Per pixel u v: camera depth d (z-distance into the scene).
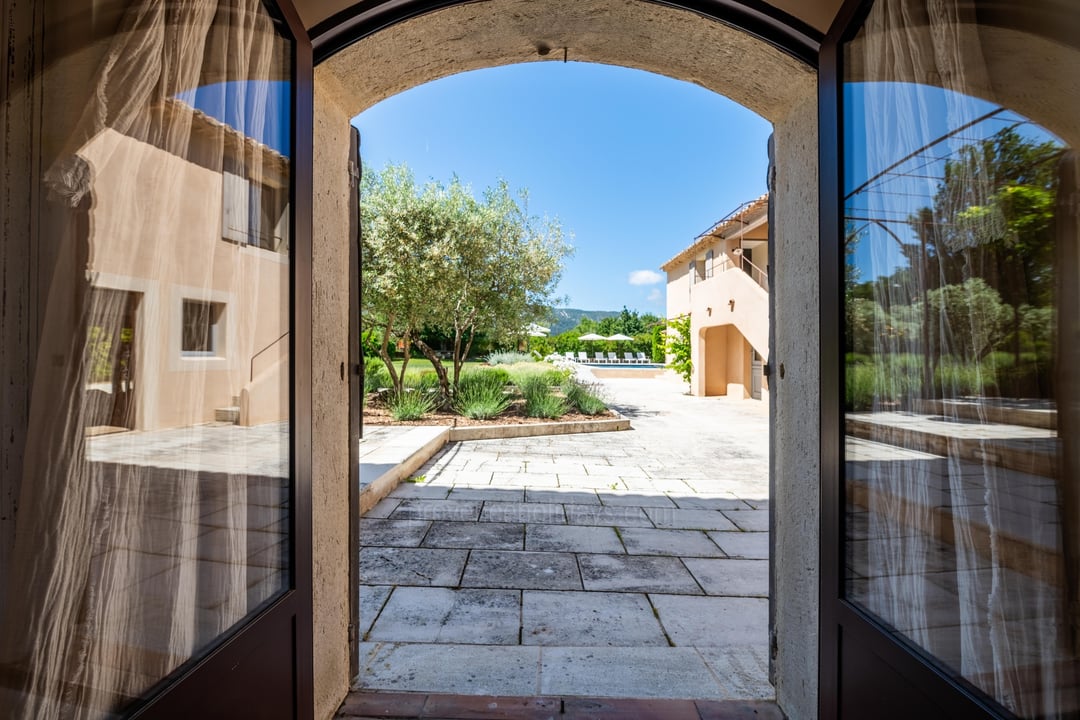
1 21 0.80
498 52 2.14
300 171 1.63
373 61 2.00
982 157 1.15
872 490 1.54
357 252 2.35
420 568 3.46
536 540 3.99
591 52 2.17
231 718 1.28
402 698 2.11
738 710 2.07
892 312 1.46
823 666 1.69
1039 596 1.04
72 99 0.90
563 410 10.09
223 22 1.28
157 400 1.10
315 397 1.86
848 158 1.59
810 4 1.68
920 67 1.32
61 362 0.89
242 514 1.41
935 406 1.29
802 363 1.96
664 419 11.05
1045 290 1.03
